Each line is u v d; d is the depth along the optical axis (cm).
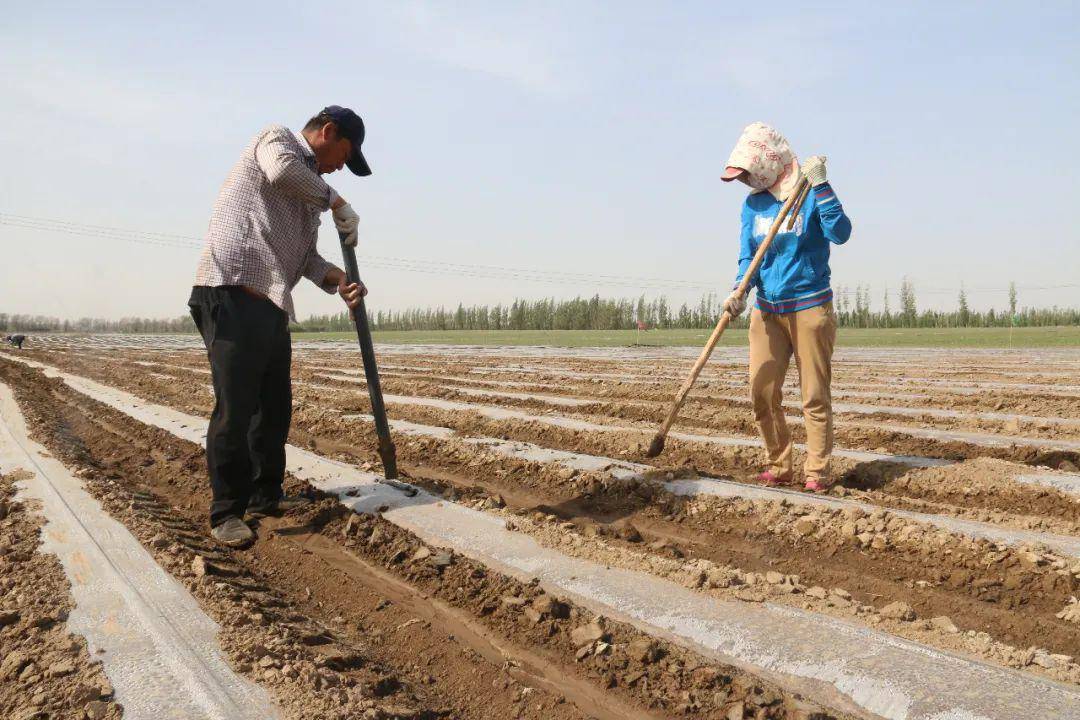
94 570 330
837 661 256
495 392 1137
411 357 2291
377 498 471
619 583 330
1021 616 297
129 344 3912
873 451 608
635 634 281
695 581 325
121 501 448
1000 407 847
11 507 435
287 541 408
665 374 1426
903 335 4297
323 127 408
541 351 2759
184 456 649
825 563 366
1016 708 223
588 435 704
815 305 452
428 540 396
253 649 253
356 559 380
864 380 1255
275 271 394
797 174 456
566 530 400
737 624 287
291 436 749
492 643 286
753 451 593
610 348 3027
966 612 305
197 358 2308
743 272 478
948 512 416
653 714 234
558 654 274
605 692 248
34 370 1705
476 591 330
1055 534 373
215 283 384
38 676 238
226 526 407
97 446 727
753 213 474
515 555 368
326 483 516
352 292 438
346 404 983
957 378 1291
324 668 246
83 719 212
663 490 478
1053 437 656
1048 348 2662
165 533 389
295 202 403
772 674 251
